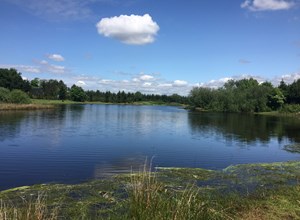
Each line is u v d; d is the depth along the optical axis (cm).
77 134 3162
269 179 1443
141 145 2584
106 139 2877
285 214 909
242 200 1055
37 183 1404
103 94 15550
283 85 9794
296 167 1744
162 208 737
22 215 692
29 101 7931
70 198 1098
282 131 3947
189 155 2198
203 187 1277
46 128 3569
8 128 3453
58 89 13800
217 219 809
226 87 11106
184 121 5212
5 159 1905
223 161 2030
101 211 959
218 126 4425
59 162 1852
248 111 8919
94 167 1738
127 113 7169
